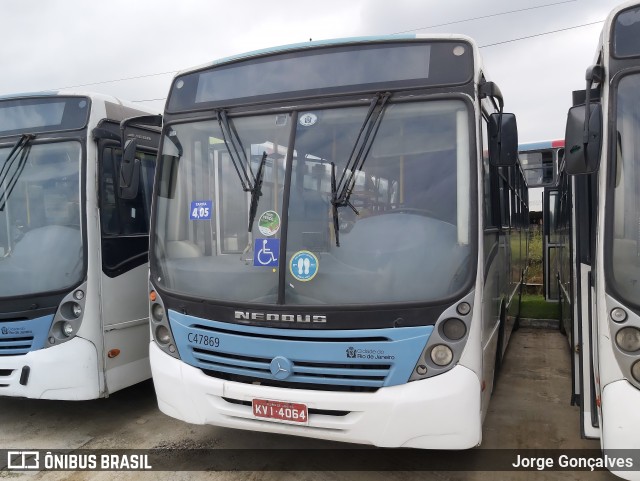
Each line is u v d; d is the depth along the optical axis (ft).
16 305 15.62
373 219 11.79
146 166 18.69
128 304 17.20
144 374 17.78
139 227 18.04
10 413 18.25
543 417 16.79
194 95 14.25
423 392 10.84
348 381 11.21
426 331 10.91
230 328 12.19
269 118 12.94
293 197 12.26
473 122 11.53
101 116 16.57
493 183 14.98
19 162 16.52
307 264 11.84
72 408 18.60
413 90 11.98
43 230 16.17
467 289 11.02
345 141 12.19
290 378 11.57
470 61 11.87
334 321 11.28
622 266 10.17
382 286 11.38
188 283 13.21
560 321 28.78
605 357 10.23
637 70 10.44
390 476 13.24
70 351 15.57
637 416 9.68
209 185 13.44
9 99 16.97
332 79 12.65
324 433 11.39
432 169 11.66
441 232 11.39
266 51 13.46
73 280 15.72
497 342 16.46
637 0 10.61
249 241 12.56
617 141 10.43
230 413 12.19
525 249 34.37
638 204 10.22
